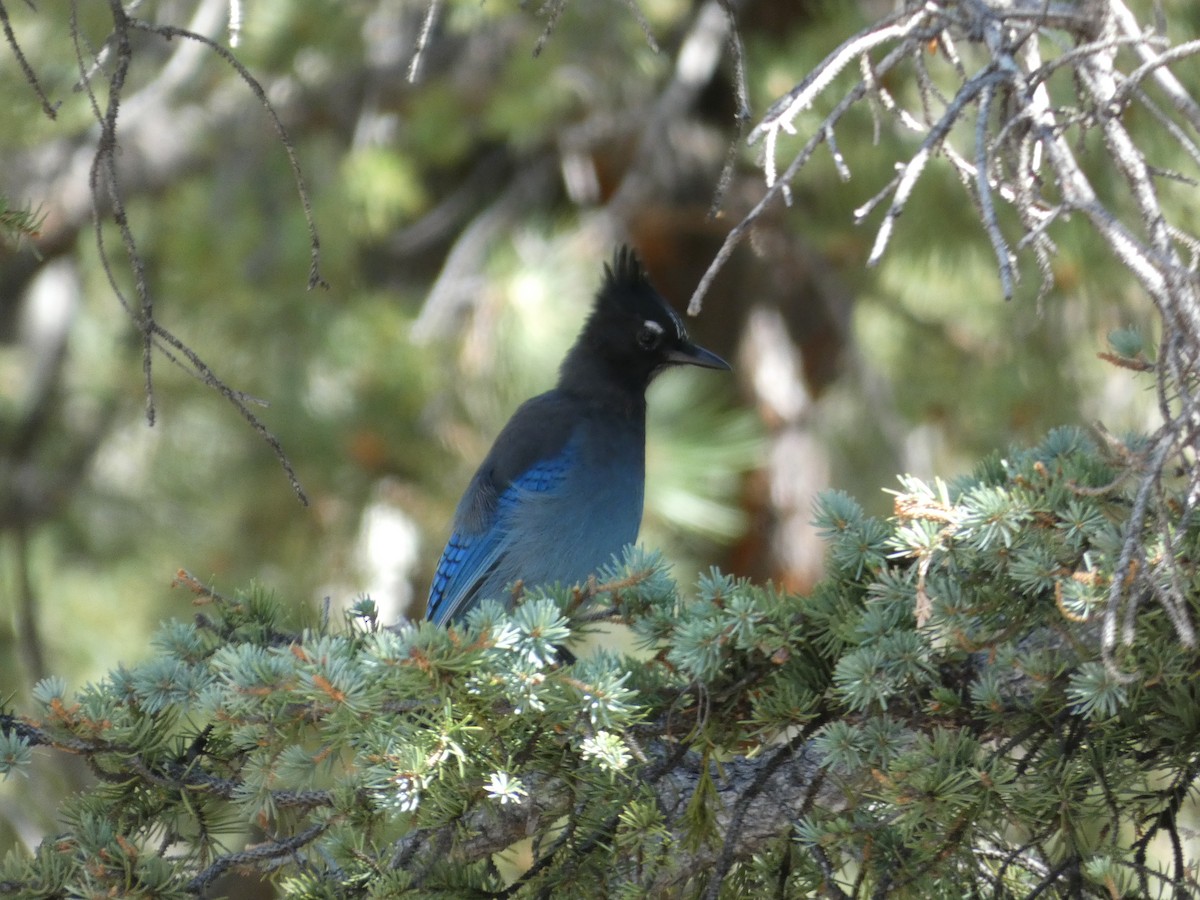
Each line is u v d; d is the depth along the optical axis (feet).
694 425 49.75
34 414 57.62
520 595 25.63
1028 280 47.85
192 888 20.45
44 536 56.70
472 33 53.47
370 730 20.06
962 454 52.95
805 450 55.01
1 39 47.26
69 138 57.57
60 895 20.30
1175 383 17.07
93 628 54.85
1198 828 25.04
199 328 52.24
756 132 17.95
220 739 22.25
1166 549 17.52
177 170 55.42
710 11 53.83
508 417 49.49
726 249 17.70
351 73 54.75
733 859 21.75
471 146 58.65
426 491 50.24
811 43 48.21
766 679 22.06
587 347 36.24
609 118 55.67
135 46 53.42
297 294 51.21
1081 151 18.75
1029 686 21.34
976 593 21.09
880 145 47.03
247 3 50.85
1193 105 17.10
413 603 51.08
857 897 20.39
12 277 60.23
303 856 22.27
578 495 34.65
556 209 57.93
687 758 22.95
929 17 18.44
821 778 21.39
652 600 23.11
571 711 20.21
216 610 26.25
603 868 21.13
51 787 46.52
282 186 53.62
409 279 59.88
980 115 17.03
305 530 51.03
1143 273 16.49
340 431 50.01
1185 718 20.38
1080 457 22.53
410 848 21.34
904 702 21.33
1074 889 19.85
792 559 54.24
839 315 53.88
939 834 19.86
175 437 53.31
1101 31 18.62
